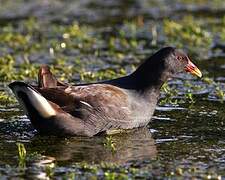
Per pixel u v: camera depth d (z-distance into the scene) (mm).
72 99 13578
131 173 11773
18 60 20859
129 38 24172
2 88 17406
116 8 29359
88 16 27844
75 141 13531
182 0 30703
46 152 12859
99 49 22531
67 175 11594
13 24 26172
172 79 18641
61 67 19422
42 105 13242
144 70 14477
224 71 19547
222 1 30469
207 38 23609
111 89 13945
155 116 15258
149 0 31078
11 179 11422
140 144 13406
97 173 11742
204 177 11570
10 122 14641
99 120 13695
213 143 13438
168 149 13086
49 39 23875
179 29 24688
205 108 15828
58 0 30797
